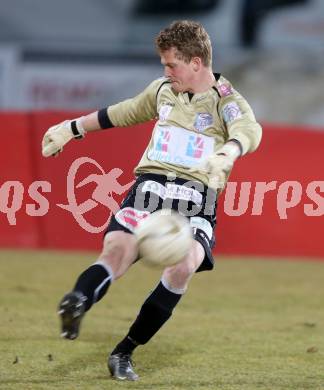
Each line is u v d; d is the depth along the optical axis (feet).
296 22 195.42
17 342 72.64
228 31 196.85
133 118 59.31
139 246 50.52
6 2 199.72
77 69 196.65
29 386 57.36
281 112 193.16
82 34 199.31
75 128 60.34
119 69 196.44
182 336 77.87
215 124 55.88
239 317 89.51
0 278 110.11
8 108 196.65
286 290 109.19
